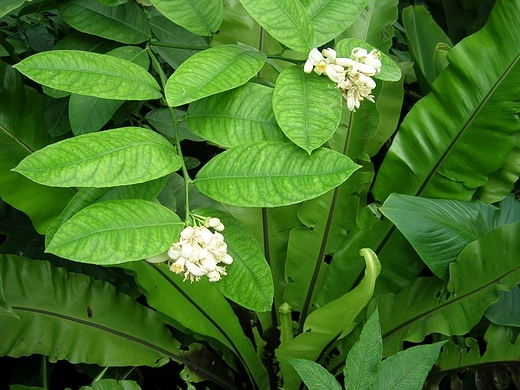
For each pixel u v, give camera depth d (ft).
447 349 2.40
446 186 2.53
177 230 1.45
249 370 2.69
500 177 2.64
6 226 2.46
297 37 1.60
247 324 2.78
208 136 1.64
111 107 1.76
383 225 2.56
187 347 2.72
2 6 1.66
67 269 2.49
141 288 2.32
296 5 1.59
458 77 2.45
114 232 1.36
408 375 1.81
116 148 1.42
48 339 2.22
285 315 2.51
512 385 2.75
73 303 2.29
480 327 2.59
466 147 2.48
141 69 1.64
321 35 1.72
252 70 1.62
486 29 2.41
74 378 2.82
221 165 1.56
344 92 1.60
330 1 1.76
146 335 2.47
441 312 2.33
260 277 1.63
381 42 2.61
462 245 2.31
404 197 2.37
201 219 1.52
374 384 1.81
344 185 2.56
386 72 1.71
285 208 2.64
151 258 1.48
